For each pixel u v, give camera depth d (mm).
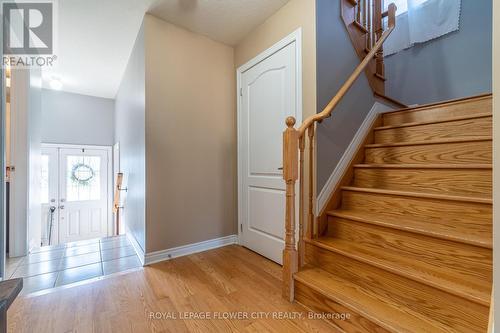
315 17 1925
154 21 2336
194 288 1785
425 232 1348
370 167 2061
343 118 2154
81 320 1420
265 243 2396
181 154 2484
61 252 2570
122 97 3947
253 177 2564
